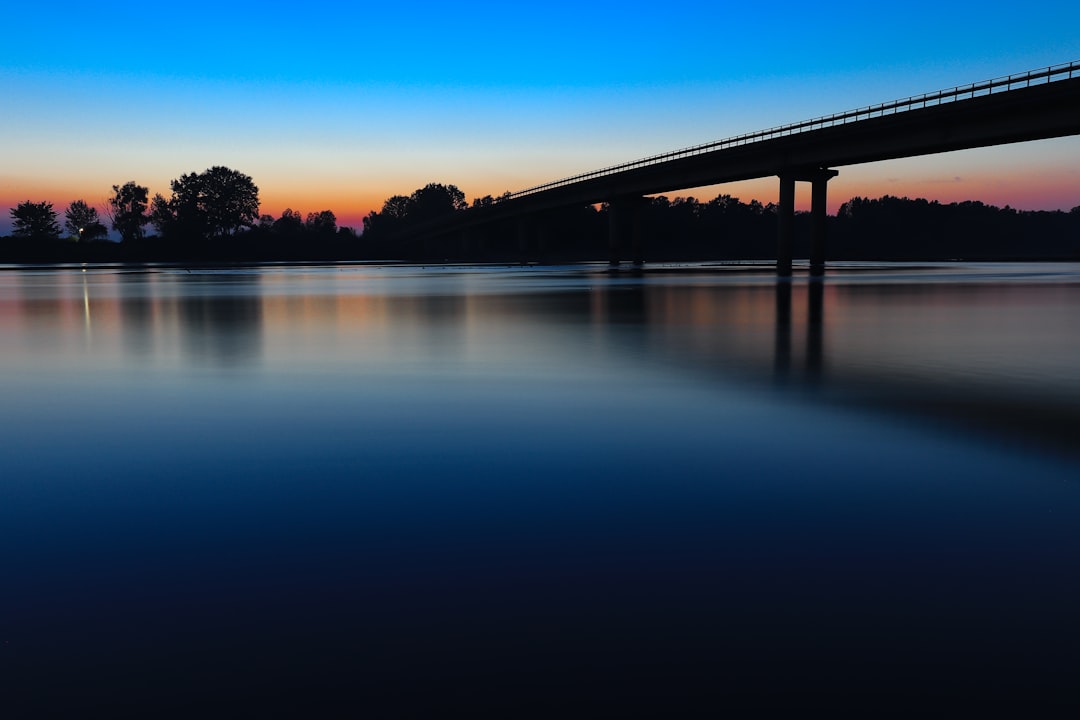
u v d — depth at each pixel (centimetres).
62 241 19538
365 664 393
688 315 2761
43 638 421
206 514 631
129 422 1003
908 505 640
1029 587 474
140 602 464
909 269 9325
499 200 15850
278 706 357
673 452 828
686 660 393
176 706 358
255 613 449
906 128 6794
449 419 1011
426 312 3002
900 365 1496
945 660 390
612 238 12325
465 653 403
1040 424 959
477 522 606
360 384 1302
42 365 1567
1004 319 2538
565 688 370
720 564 516
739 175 9256
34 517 627
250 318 2761
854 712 349
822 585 480
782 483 709
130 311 3164
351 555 538
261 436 919
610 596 468
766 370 1441
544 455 820
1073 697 358
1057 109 5453
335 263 17725
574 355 1680
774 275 7362
